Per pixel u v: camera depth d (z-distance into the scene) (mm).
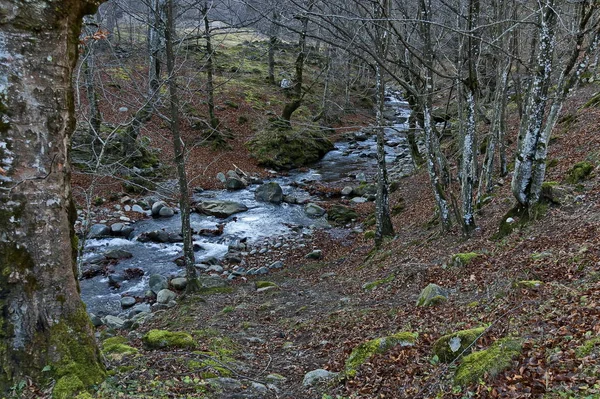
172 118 12609
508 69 14156
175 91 12430
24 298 4965
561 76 9672
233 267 16766
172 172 24438
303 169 28859
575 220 9633
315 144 30781
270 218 21438
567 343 5016
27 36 4855
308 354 8148
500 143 16672
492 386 4707
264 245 18750
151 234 18688
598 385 4074
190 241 13555
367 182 25516
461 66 12219
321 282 13953
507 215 11242
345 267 15086
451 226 13586
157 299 13836
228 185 25219
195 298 12852
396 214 19594
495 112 14672
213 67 23734
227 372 6617
